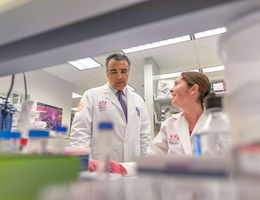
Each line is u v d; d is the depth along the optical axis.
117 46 0.47
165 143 1.33
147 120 2.16
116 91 2.04
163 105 4.18
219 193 0.27
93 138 1.80
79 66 4.40
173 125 1.30
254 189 0.24
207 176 0.33
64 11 0.40
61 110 5.01
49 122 4.58
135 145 1.89
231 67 0.38
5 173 0.30
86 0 0.37
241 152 0.27
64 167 0.38
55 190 0.25
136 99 2.15
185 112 1.28
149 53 3.81
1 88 3.55
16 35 0.49
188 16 0.37
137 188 0.30
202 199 0.25
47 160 0.36
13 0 0.41
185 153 1.14
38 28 0.46
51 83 4.81
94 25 0.43
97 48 0.48
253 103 0.30
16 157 0.32
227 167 0.32
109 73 1.96
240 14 0.36
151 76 3.91
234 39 0.36
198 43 3.47
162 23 0.39
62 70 4.61
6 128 0.91
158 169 0.37
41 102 4.47
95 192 0.26
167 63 4.22
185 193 0.27
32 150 0.46
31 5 0.41
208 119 0.55
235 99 0.33
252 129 0.29
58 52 0.49
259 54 0.32
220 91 3.43
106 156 0.50
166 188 0.30
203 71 4.56
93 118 1.86
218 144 0.51
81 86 5.64
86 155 0.60
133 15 0.40
